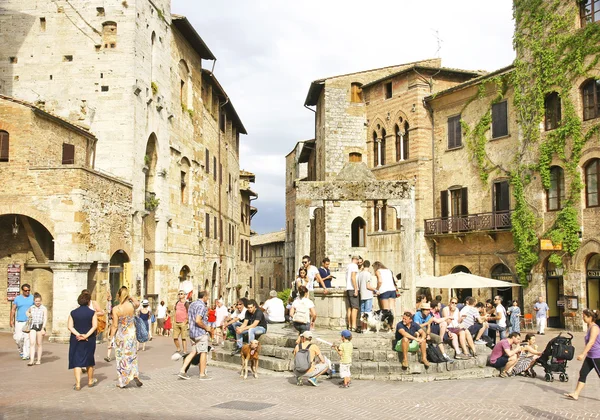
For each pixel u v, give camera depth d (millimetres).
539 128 37969
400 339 18828
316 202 24938
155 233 38031
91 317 15891
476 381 17875
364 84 52469
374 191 24719
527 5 38875
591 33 34969
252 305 19938
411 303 24203
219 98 55375
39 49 35438
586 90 35469
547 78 37375
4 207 27906
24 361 20891
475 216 42812
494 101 42469
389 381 17547
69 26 35375
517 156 39688
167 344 29297
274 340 20844
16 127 28391
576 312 35031
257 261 95188
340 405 13969
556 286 37375
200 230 47250
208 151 50500
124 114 34500
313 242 48312
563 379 18016
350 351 16594
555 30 37062
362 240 44344
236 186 66438
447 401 14594
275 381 17328
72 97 34906
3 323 30031
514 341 19250
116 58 34844
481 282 31906
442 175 46781
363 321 21266
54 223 27703
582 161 35281
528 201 38500
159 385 16531
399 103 49188
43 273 30047
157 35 38562
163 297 38406
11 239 30312
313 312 19359
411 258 24438
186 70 44844
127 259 33438
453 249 45312
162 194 38594
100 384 16531
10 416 12422
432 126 47844
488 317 25172
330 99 52375
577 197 35375
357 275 21516
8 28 35688
